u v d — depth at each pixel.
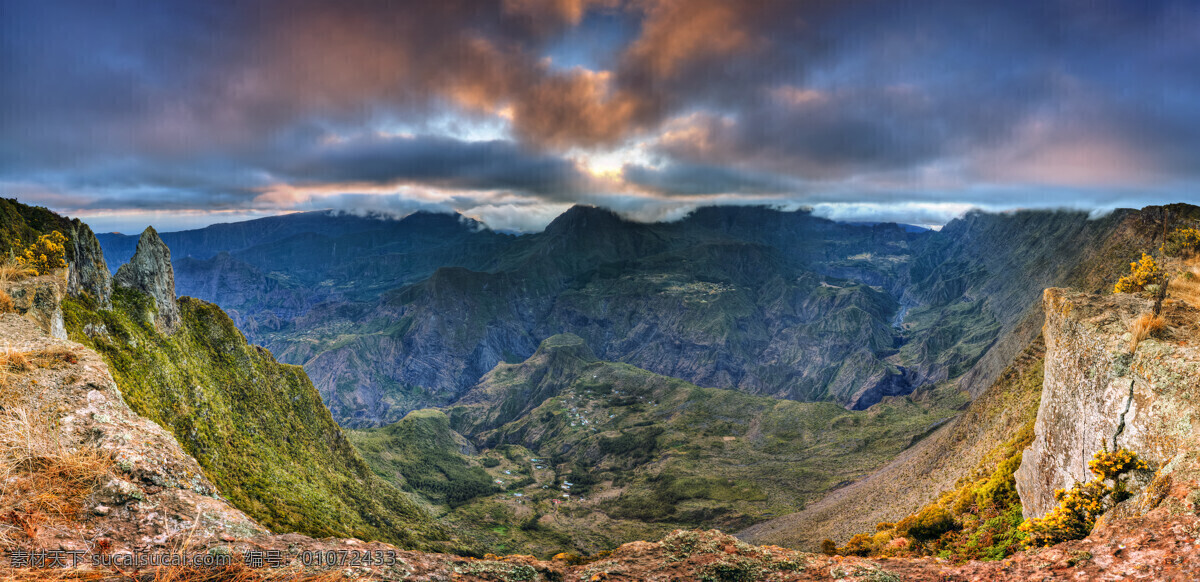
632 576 10.91
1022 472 31.03
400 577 8.77
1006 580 11.13
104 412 11.09
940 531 32.94
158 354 96.19
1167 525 11.53
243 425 108.81
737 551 12.23
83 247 92.88
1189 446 16.94
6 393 10.57
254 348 139.50
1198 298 26.11
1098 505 18.44
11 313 18.31
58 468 8.70
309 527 91.75
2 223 86.19
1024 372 83.75
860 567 11.54
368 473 155.50
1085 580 10.65
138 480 9.16
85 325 83.06
